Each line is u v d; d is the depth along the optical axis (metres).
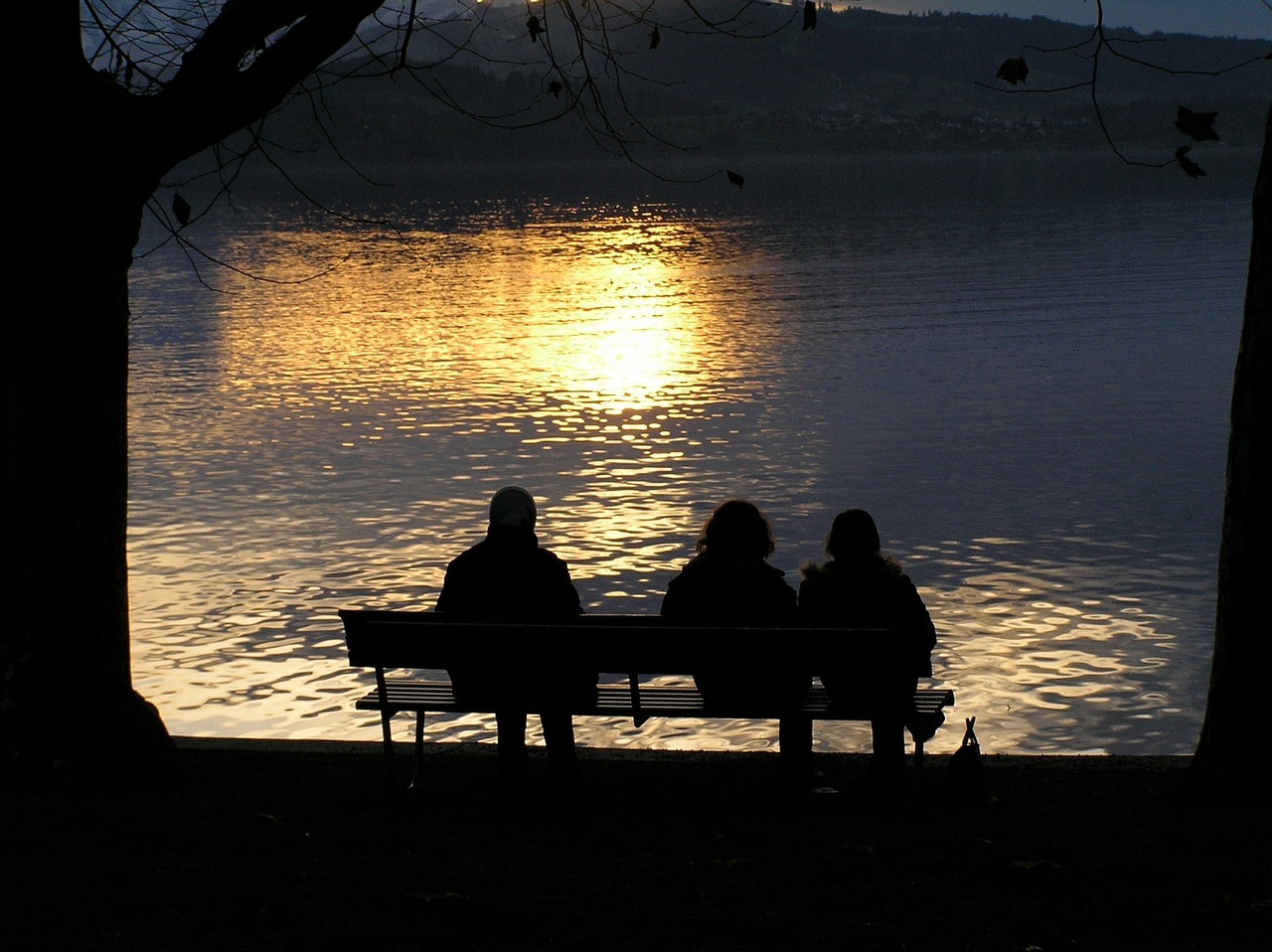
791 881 14.24
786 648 17.31
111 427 18.14
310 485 61.12
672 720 33.78
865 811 17.94
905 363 95.12
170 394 88.94
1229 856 15.16
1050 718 33.00
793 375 91.38
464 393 87.06
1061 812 17.70
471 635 17.70
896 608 18.23
